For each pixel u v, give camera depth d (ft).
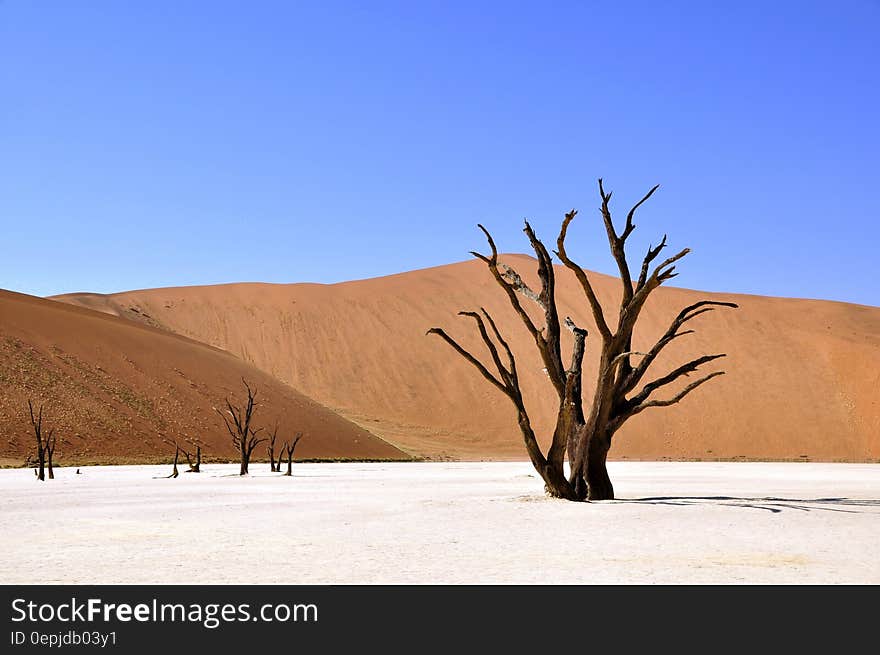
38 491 96.48
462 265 453.58
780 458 297.53
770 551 41.88
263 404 262.47
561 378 73.77
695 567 37.19
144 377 246.06
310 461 226.79
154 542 46.47
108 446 207.51
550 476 73.61
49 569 37.22
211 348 301.22
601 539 46.65
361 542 45.93
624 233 71.82
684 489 100.27
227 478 133.08
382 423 334.24
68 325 253.24
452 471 167.32
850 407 320.29
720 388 330.34
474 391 354.95
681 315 74.02
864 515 60.23
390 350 380.78
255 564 38.40
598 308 71.82
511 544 44.73
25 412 205.77
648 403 73.77
